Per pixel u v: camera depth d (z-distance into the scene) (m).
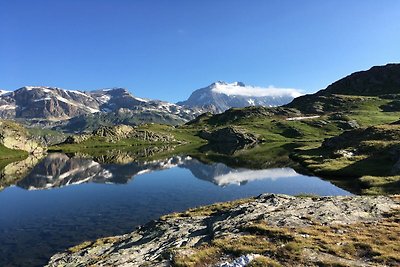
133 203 70.19
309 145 181.88
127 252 34.22
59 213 63.28
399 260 21.77
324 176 89.56
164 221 44.00
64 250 42.94
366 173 82.06
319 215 33.25
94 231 51.41
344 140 126.25
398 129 113.19
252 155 163.62
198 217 43.44
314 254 23.53
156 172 117.69
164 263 25.53
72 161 169.25
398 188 63.19
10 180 109.25
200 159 157.38
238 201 51.16
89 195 80.31
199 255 25.23
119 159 172.62
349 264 21.62
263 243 26.31
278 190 77.25
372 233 27.53
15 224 56.19
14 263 39.47
